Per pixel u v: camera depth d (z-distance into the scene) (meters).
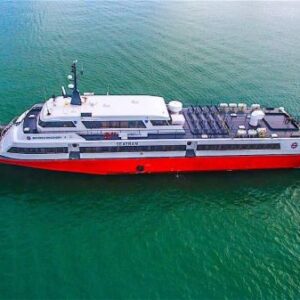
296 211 44.00
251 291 33.69
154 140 45.97
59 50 82.88
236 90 69.31
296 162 49.69
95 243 38.25
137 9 121.12
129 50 84.25
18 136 45.62
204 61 80.50
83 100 47.69
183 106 62.69
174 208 43.81
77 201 43.97
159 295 33.03
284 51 88.69
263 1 143.62
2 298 32.09
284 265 36.34
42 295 32.56
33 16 108.25
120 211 42.88
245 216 42.91
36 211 42.12
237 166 49.47
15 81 68.81
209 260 36.72
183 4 131.38
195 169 49.12
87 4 125.56
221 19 113.81
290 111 63.62
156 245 38.34
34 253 36.66
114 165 47.19
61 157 46.12
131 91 67.06
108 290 33.28
